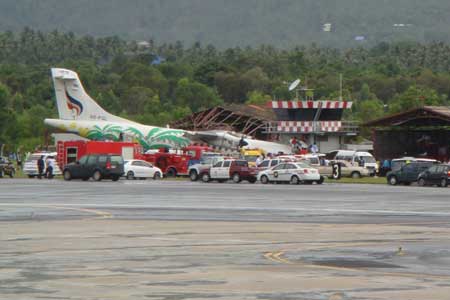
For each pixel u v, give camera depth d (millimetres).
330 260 60031
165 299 45281
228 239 72750
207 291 47625
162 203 116625
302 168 184750
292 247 67438
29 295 46281
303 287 48938
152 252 64062
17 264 57594
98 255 62281
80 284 49719
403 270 55562
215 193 142000
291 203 118312
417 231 80250
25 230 79938
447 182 176375
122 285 49438
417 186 180500
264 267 56500
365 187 170500
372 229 82000
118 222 88188
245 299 45312
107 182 187250
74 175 195250
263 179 187750
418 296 46188
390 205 115062
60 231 79062
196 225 85250
